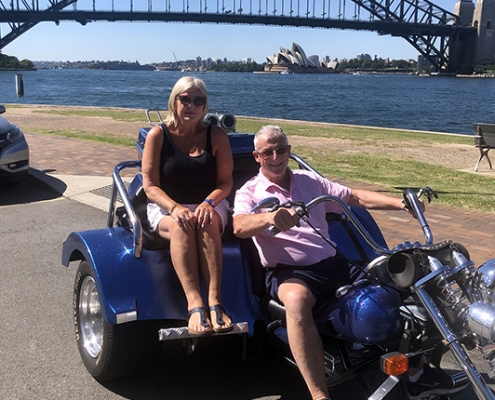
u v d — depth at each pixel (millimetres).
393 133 15898
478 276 2395
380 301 2619
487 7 163125
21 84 42469
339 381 2719
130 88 74000
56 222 6551
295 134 14969
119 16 124750
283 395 3250
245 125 16625
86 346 3449
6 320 4121
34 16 122500
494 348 2238
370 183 8164
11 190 8078
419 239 5617
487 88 92000
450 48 168250
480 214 6559
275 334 2906
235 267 3186
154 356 3242
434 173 9266
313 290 2889
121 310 2877
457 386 2703
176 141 3350
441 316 2398
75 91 62906
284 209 2576
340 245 3469
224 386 3338
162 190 3293
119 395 3238
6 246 5711
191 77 3291
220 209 3350
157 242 3180
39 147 11328
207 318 2840
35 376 3410
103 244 3221
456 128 30484
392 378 2549
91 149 11125
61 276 4961
